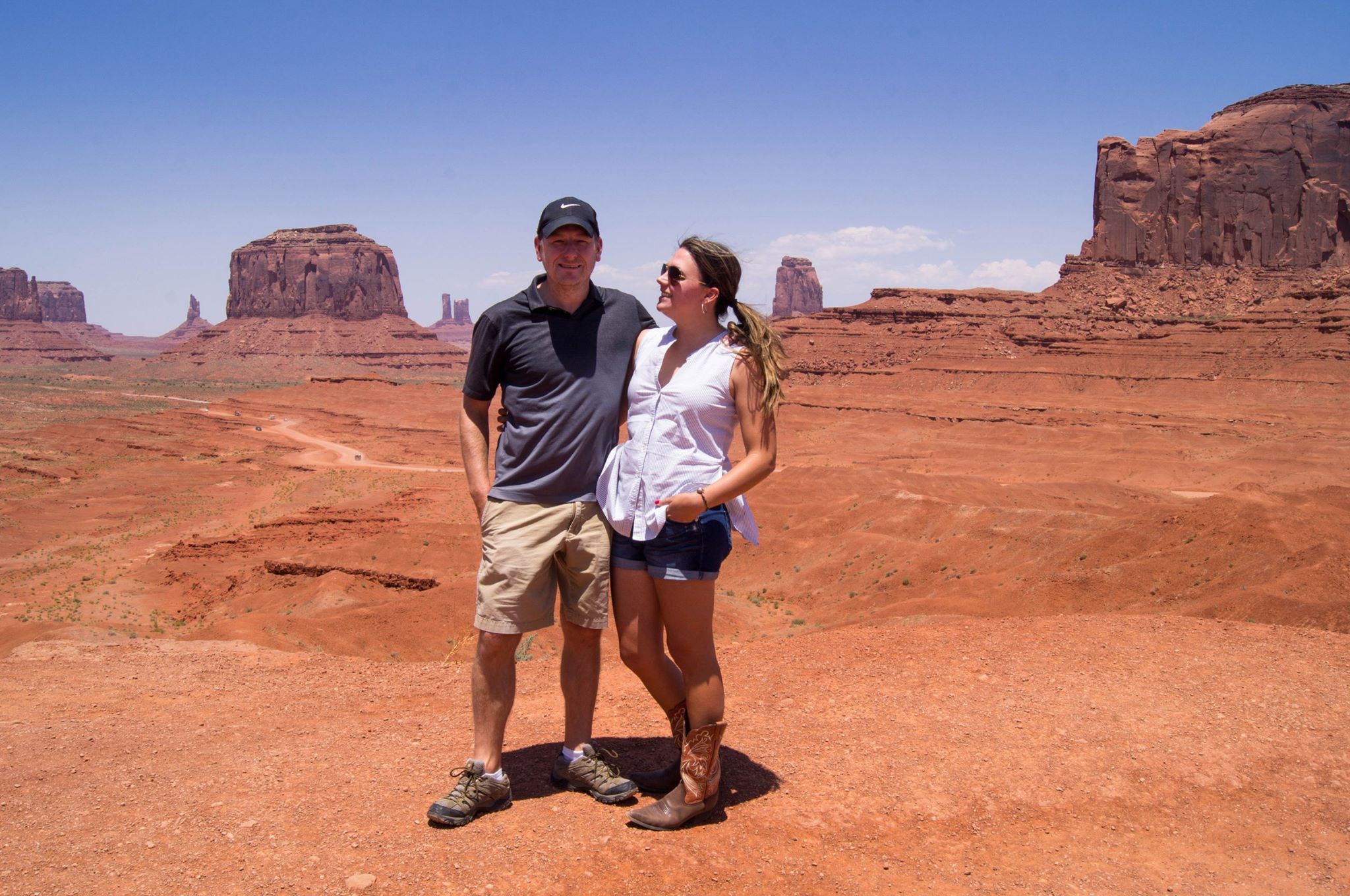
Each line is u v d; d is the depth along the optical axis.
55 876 4.18
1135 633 8.07
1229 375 150.00
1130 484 91.88
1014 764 5.45
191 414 166.12
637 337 5.10
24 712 7.40
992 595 34.81
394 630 31.83
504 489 4.91
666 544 4.65
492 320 4.85
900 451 118.19
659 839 4.54
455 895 3.99
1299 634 7.96
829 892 4.16
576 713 5.16
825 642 8.29
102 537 76.94
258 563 52.78
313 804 4.93
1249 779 5.34
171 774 5.52
